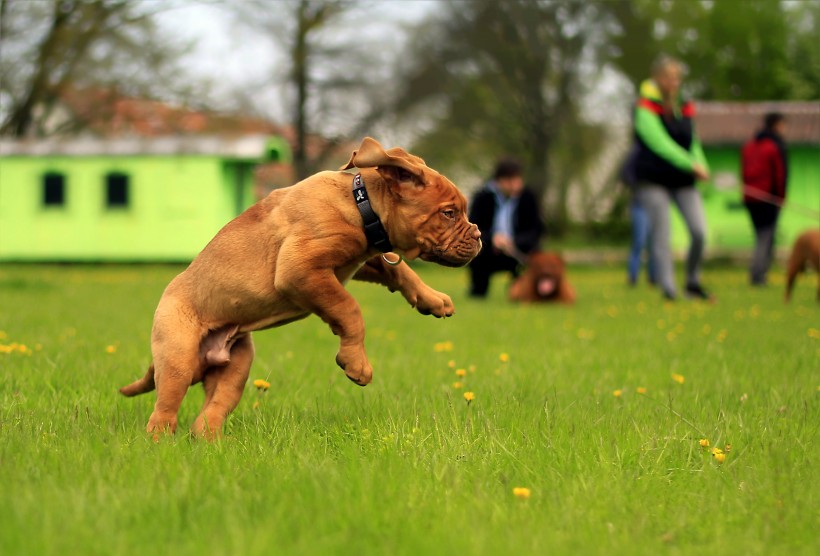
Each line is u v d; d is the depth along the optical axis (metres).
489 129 42.47
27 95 33.59
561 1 41.34
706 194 33.50
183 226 28.67
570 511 3.69
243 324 5.22
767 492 4.00
